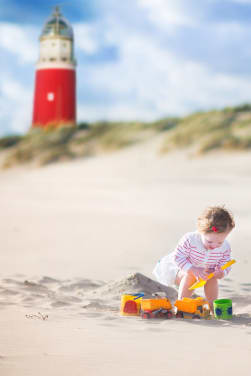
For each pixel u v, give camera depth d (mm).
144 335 4008
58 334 3979
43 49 51406
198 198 17297
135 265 7469
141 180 23688
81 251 8578
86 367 3178
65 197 18766
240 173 23984
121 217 13125
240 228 10898
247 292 5852
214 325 4426
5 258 7949
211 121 34750
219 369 3174
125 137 37656
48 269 7121
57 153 36656
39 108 51625
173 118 39719
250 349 3631
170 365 3244
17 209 15227
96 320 4496
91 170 29000
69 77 51469
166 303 4758
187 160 28750
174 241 9578
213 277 5328
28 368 3145
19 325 4230
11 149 41750
